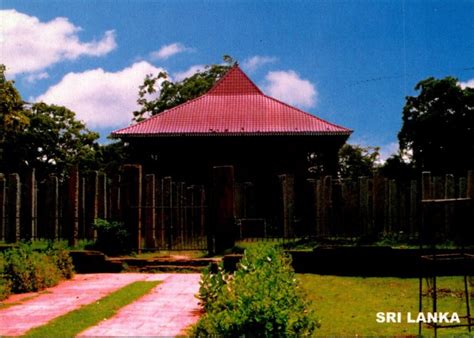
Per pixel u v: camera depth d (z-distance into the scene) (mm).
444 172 37031
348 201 13719
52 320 7406
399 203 13336
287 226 13984
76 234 14000
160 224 14844
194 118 27328
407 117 39188
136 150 26625
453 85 37156
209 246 13609
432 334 6734
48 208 14258
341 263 12320
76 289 10305
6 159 40219
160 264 12945
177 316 7672
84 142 44469
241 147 26312
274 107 28125
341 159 50531
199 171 26172
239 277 5777
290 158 26109
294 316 4625
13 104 28141
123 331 6715
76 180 14164
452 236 12695
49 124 41406
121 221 14070
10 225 14031
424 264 11828
